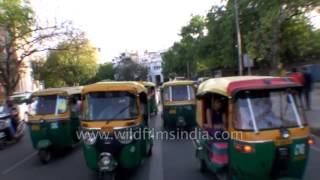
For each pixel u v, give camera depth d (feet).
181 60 263.49
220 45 132.77
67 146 44.01
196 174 31.81
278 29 86.22
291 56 114.83
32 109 43.14
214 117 28.32
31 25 92.07
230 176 24.54
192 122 55.52
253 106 23.54
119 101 30.63
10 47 93.81
